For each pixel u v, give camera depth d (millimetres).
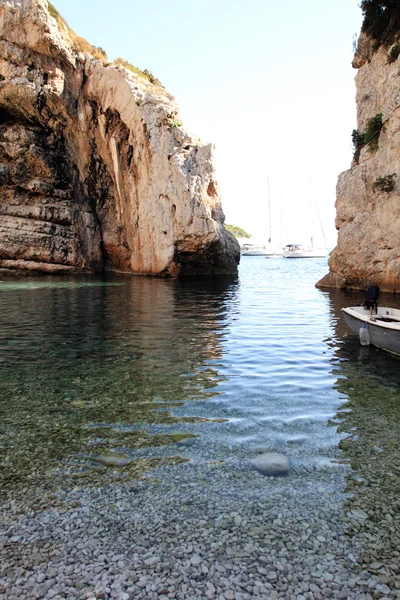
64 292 23125
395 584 3119
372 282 23672
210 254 34438
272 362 9266
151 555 3404
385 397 7098
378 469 4723
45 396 7109
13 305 18047
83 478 4543
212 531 3684
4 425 5930
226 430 5715
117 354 9961
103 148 36219
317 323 14164
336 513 3928
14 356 9773
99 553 3432
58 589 3066
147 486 4379
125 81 32906
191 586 3092
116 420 6074
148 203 33875
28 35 31875
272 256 101750
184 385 7660
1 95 33406
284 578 3168
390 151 21812
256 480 4480
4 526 3764
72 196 37469
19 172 34688
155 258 34219
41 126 35219
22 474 4637
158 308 17516
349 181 24812
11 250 34281
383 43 24078
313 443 5340
